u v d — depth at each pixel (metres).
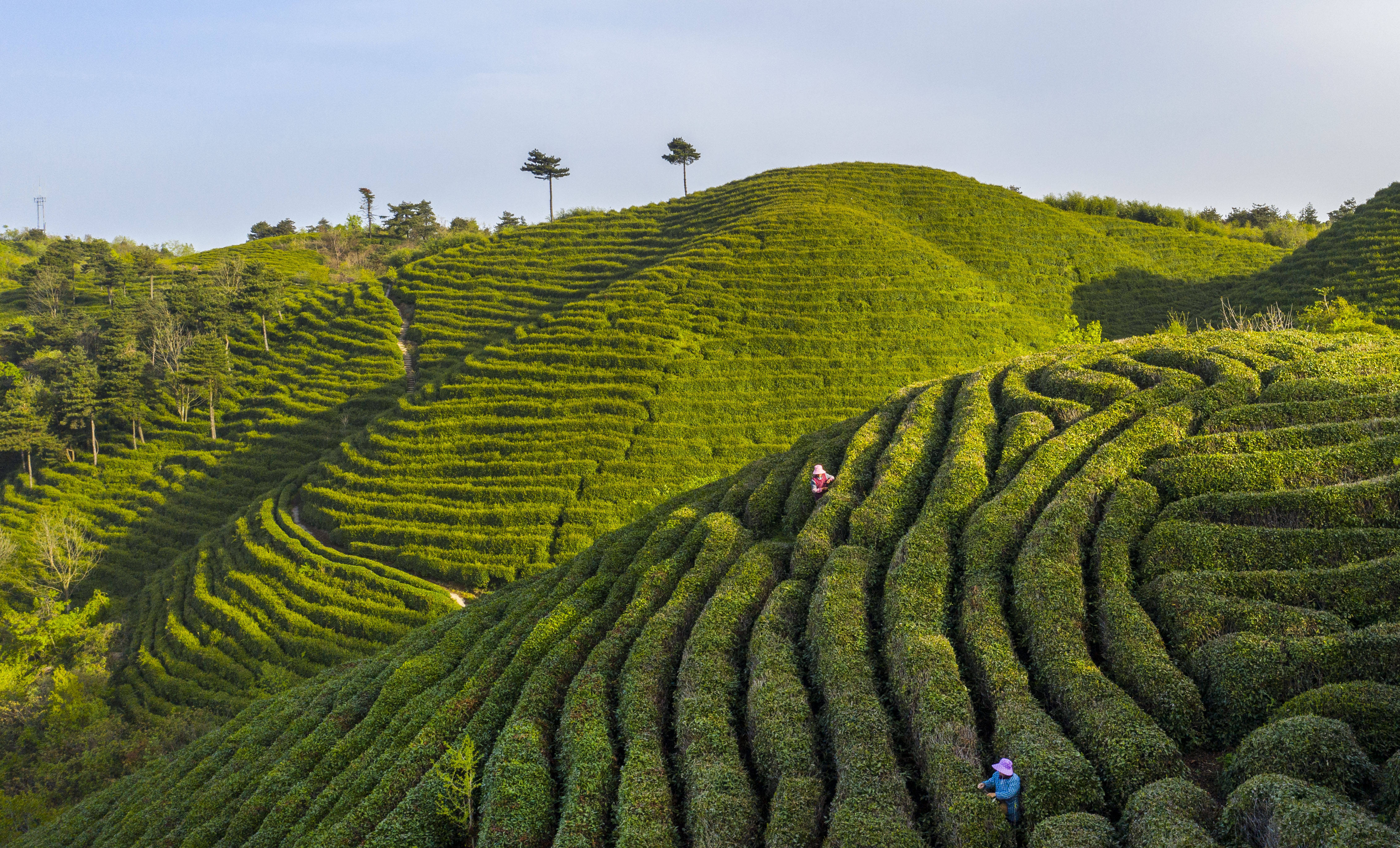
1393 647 17.52
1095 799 16.19
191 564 69.69
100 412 89.75
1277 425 27.91
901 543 27.67
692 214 111.31
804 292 86.31
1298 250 86.88
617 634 29.62
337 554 63.44
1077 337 59.66
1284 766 15.20
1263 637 19.02
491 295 100.50
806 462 38.56
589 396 74.69
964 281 89.81
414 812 23.53
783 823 17.86
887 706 21.70
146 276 135.50
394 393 84.88
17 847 39.22
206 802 33.22
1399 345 32.53
